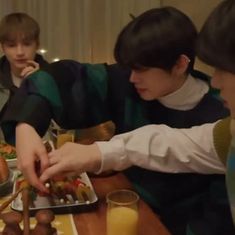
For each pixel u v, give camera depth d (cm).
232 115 70
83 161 86
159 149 90
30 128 95
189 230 98
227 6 61
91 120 108
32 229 82
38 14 254
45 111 99
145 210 98
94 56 264
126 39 96
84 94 105
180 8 256
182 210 103
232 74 62
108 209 89
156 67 96
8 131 100
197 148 90
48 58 260
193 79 106
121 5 260
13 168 119
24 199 85
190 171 94
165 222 104
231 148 78
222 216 96
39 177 87
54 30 258
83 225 91
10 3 250
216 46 60
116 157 88
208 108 104
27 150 90
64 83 103
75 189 101
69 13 258
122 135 92
